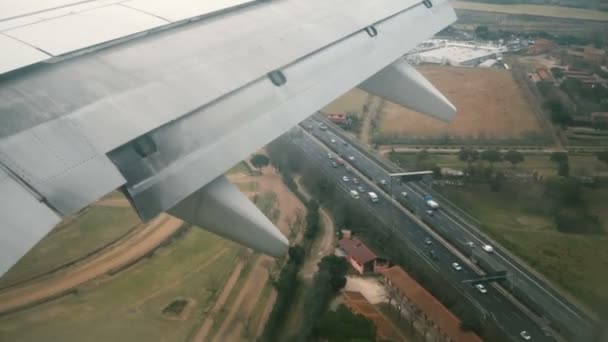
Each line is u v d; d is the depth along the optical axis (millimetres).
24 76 9203
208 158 9070
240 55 11500
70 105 8727
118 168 8141
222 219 9789
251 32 12461
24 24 11406
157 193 8188
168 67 10430
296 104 11062
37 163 7527
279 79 11359
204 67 10750
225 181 10062
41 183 7297
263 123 10227
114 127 8602
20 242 6484
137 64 10281
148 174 8312
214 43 11641
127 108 9086
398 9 16312
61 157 7777
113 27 11531
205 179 8797
